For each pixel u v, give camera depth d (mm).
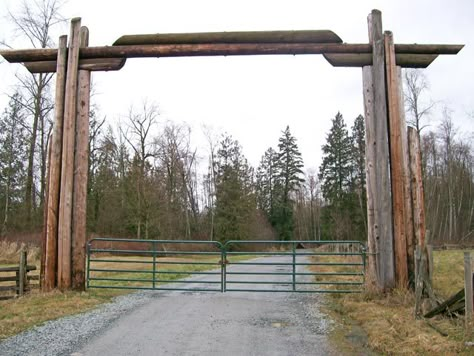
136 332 6922
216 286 12562
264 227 56812
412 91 37062
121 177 38812
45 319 7707
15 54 10773
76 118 10531
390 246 9625
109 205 37156
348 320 7887
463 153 51344
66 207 10219
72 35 10641
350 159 56312
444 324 6777
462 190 50781
